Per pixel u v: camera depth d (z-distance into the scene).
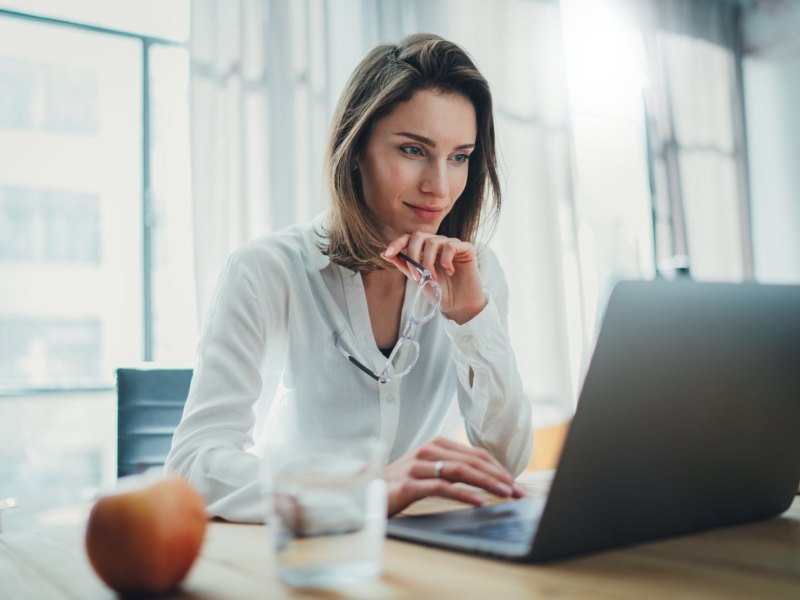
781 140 4.70
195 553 0.49
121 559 0.46
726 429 0.61
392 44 1.29
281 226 2.97
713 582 0.48
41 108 8.87
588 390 0.51
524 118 3.74
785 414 0.65
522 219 3.69
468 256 1.21
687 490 0.61
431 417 1.38
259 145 2.96
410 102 1.21
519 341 3.60
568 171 3.83
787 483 0.70
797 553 0.56
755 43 4.72
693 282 0.55
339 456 0.49
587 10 4.20
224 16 2.92
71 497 4.41
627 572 0.50
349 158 1.26
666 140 4.32
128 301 3.33
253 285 1.20
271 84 2.99
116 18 3.20
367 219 1.30
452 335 1.23
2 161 8.79
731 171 4.59
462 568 0.52
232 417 1.04
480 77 1.25
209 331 1.15
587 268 4.12
